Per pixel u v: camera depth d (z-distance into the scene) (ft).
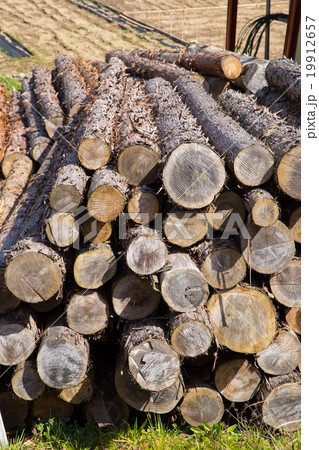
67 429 25.09
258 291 23.93
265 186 24.56
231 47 64.44
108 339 27.22
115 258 23.79
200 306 23.16
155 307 24.32
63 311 24.56
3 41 104.83
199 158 22.88
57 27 113.39
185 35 102.63
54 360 23.40
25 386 24.14
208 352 24.98
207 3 126.11
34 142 43.34
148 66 51.08
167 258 23.57
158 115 32.32
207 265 23.66
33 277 22.59
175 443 23.52
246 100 35.22
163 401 24.26
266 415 24.58
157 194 24.91
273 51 91.09
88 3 130.31
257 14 111.45
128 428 24.56
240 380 24.71
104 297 24.23
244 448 22.52
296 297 24.67
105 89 35.24
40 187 32.12
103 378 25.91
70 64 58.85
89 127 27.58
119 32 109.50
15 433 24.94
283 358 24.53
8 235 28.02
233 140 24.79
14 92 60.80
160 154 24.71
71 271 24.13
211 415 24.79
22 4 131.13
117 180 24.02
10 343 23.57
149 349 22.85
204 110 31.96
